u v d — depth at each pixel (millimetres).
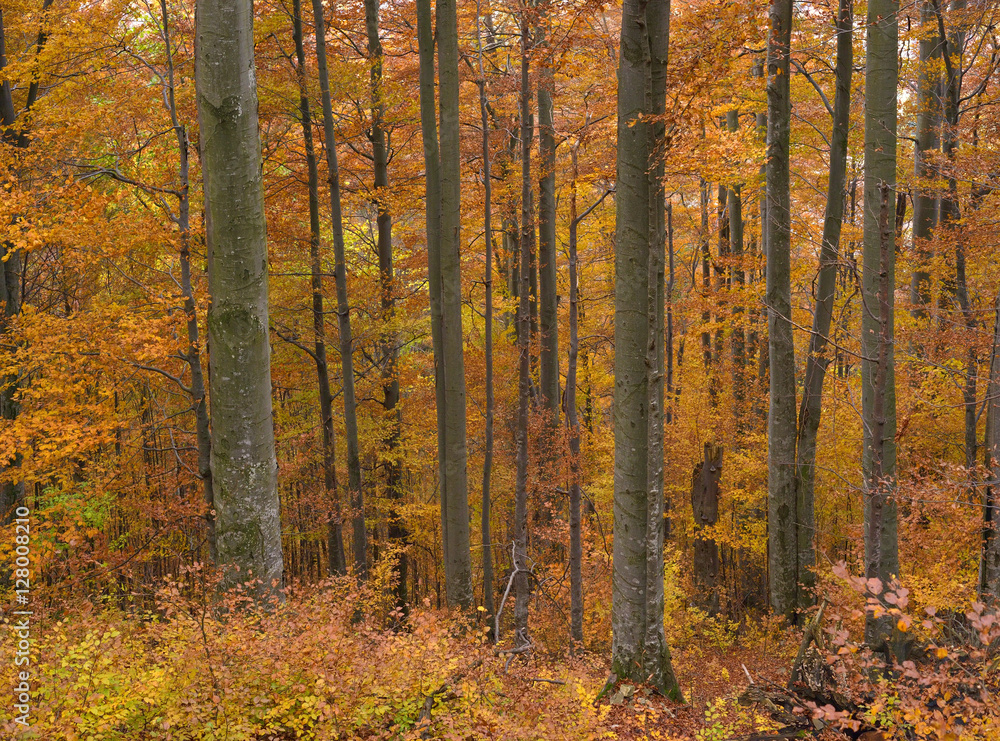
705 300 11320
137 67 9820
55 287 13430
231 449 6551
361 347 13766
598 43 8391
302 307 12852
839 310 13555
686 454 15156
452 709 4957
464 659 5219
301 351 13820
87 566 8930
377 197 13055
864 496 7922
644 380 6590
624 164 6445
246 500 6594
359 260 17469
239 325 6500
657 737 5836
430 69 9086
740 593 16703
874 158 7977
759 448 14008
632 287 6504
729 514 16172
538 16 8195
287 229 12234
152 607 9523
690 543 18812
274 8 11125
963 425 10867
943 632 6738
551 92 11016
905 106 12102
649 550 6699
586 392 16844
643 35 6160
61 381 8219
